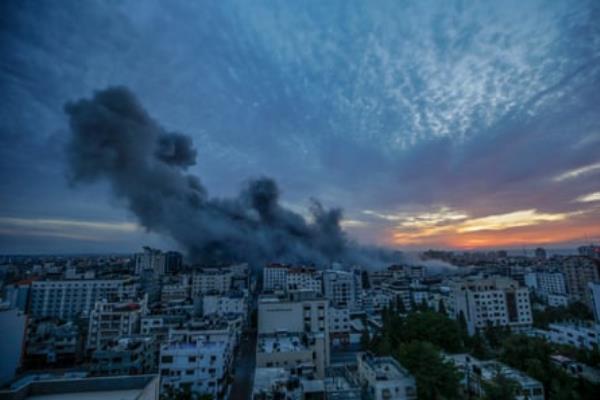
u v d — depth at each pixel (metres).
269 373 45.78
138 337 68.69
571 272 133.38
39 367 73.38
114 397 22.55
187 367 55.53
